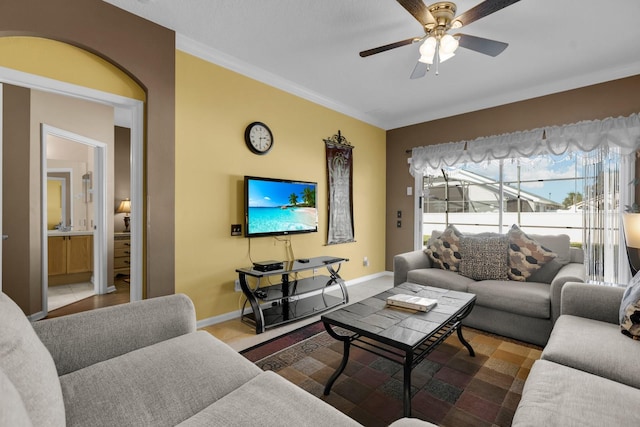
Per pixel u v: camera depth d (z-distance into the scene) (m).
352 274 4.66
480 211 4.44
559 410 1.06
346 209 4.50
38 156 3.26
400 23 2.54
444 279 3.02
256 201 3.26
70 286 4.52
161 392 1.11
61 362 1.24
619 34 2.62
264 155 3.46
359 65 3.24
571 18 2.41
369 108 4.52
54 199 5.29
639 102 3.16
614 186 3.27
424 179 4.96
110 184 4.42
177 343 1.43
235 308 3.20
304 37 2.74
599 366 1.35
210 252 2.99
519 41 2.74
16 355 0.86
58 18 2.06
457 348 2.47
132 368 1.22
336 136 4.36
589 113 3.43
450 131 4.55
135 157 2.53
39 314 3.22
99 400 1.06
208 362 1.30
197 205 2.89
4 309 0.98
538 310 2.43
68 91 2.19
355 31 2.65
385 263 5.31
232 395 1.11
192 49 2.82
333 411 1.03
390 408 1.74
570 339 1.57
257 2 2.28
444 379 2.02
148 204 2.51
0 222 2.16
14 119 3.06
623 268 3.19
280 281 3.68
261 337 2.71
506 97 3.98
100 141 4.23
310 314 3.21
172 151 2.64
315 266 3.32
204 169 2.94
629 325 1.57
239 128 3.22
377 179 5.12
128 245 5.14
